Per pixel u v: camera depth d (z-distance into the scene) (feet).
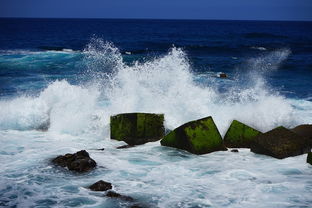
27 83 56.18
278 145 27.89
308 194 21.15
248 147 30.42
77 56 87.20
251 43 160.76
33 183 22.15
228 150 29.55
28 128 34.86
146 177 23.57
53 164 25.26
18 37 166.50
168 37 197.36
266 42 168.04
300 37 211.82
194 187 22.12
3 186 21.63
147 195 20.86
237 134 30.66
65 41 150.82
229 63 92.94
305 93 55.16
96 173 23.94
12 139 31.45
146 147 29.94
